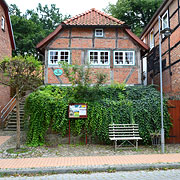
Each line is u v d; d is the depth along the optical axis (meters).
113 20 13.84
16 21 29.25
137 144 8.45
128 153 7.80
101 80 9.89
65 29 13.25
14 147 8.47
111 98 10.03
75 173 5.93
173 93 12.52
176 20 12.30
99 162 6.57
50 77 12.83
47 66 12.91
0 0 15.09
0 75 7.81
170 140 9.50
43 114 9.06
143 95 10.20
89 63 10.52
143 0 26.38
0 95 14.38
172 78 12.68
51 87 10.49
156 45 15.83
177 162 6.54
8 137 10.26
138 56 13.22
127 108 9.39
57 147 8.59
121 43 13.31
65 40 13.19
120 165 6.26
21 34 29.23
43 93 9.53
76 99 9.55
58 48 13.10
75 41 13.20
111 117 9.15
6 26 16.52
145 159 6.92
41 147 8.57
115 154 7.65
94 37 13.27
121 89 10.45
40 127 8.97
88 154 7.62
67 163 6.46
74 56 13.09
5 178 5.54
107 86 10.52
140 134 9.19
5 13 16.23
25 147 8.44
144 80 19.14
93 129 9.10
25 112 9.71
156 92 10.40
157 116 9.40
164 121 9.40
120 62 13.16
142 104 9.54
